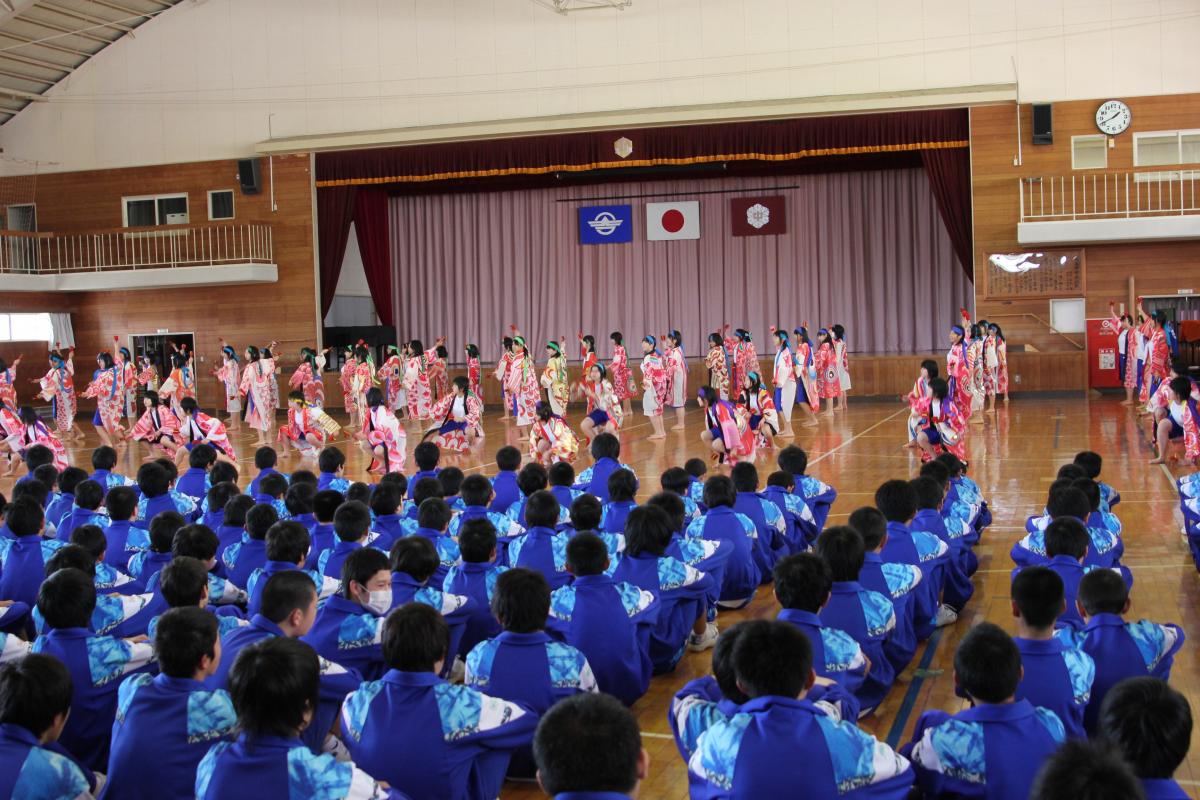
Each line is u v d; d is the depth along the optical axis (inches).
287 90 767.1
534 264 827.4
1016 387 671.8
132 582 179.0
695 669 186.2
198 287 794.8
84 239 799.1
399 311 847.1
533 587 133.6
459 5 738.8
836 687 115.3
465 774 117.0
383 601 151.3
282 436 512.7
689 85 708.7
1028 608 120.6
